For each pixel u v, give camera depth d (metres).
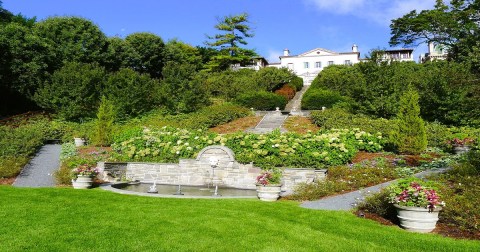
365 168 13.16
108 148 17.94
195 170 14.97
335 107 26.95
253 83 38.94
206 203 9.48
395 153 15.68
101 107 18.69
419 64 34.88
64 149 17.73
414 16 44.94
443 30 42.12
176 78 28.67
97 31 38.41
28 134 18.41
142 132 18.09
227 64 55.62
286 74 43.75
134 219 7.60
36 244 6.07
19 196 9.57
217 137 16.38
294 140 15.40
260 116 28.00
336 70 41.19
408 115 15.27
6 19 36.66
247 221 7.62
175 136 17.09
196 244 6.22
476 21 37.94
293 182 13.16
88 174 11.90
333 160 14.14
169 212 8.21
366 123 19.73
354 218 8.22
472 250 6.21
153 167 15.31
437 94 20.84
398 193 7.57
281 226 7.37
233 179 14.47
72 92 25.16
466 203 7.70
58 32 36.25
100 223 7.27
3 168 13.58
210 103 32.50
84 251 5.84
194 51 58.75
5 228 6.82
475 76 13.63
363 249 6.21
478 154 12.21
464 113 18.56
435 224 7.39
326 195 10.91
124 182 14.13
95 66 29.55
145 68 47.66
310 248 6.18
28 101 30.34
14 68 28.03
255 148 15.19
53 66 32.69
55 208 8.38
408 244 6.49
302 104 31.95
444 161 13.28
